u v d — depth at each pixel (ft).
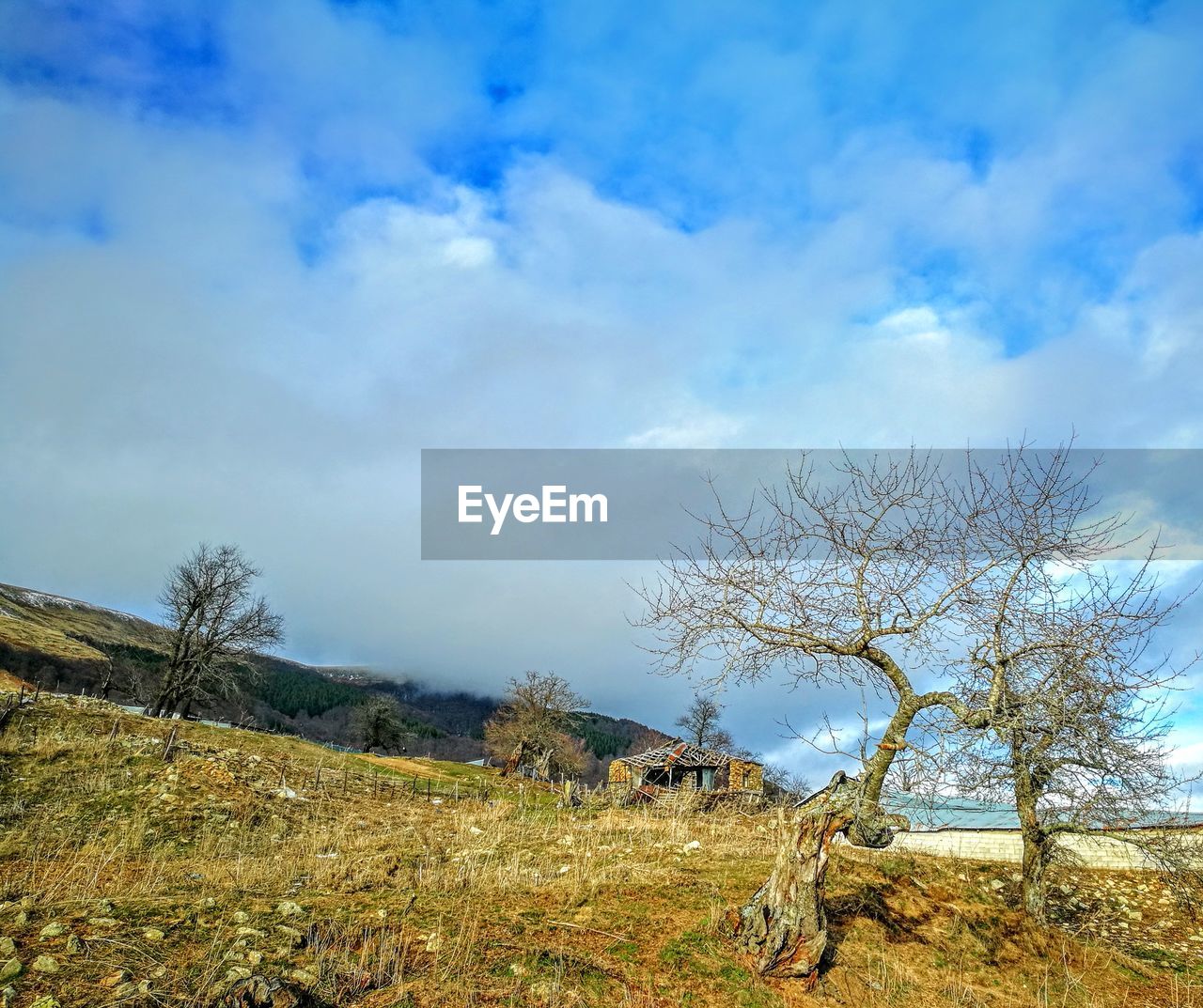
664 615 33.17
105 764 64.64
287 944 23.89
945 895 41.73
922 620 31.40
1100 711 32.73
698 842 50.42
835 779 29.96
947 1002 29.25
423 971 23.77
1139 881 54.65
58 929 22.52
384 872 39.04
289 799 68.54
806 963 27.61
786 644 32.30
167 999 19.19
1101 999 32.58
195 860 45.80
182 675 168.35
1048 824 40.42
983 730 30.91
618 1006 23.89
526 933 28.45
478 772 201.67
